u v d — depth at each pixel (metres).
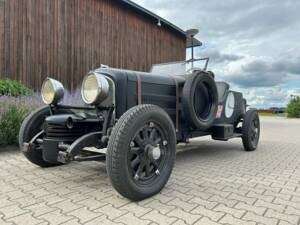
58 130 2.55
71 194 2.39
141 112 2.31
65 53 8.46
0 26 6.94
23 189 2.51
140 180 2.35
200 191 2.54
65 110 2.93
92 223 1.84
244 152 4.75
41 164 3.21
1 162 3.56
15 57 7.24
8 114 4.39
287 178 3.04
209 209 2.11
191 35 5.29
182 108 3.32
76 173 3.08
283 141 6.46
